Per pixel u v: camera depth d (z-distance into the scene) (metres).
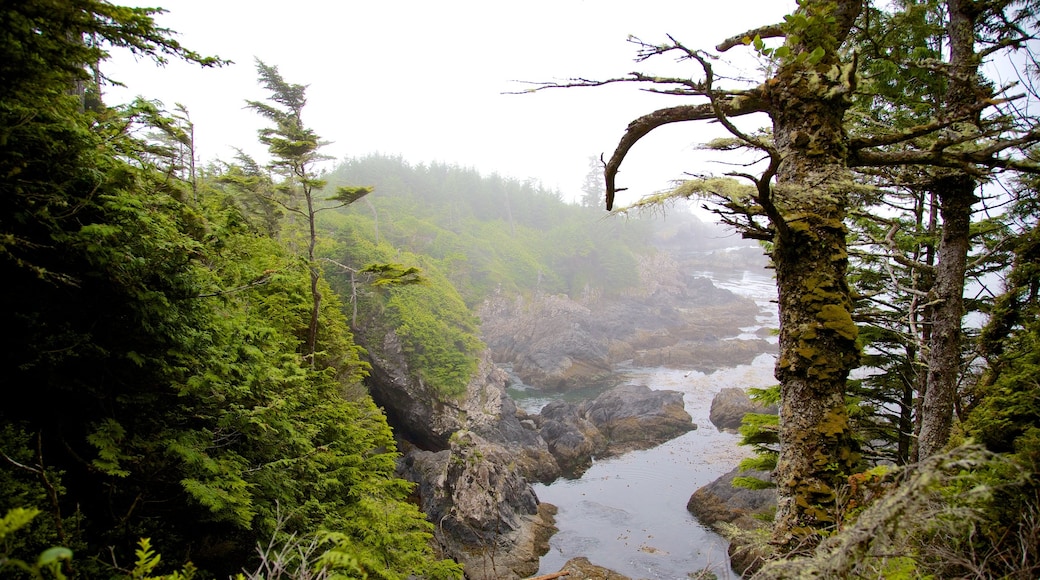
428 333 32.91
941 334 6.91
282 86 17.16
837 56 4.23
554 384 48.06
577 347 53.31
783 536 3.90
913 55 6.37
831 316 4.01
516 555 20.03
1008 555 3.21
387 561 10.14
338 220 46.12
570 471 29.36
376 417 15.96
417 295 35.66
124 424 6.36
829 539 2.78
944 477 2.35
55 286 5.16
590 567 19.14
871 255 7.53
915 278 9.00
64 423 5.98
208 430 7.56
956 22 6.15
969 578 3.12
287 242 26.89
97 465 5.26
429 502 21.47
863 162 4.51
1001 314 9.37
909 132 4.19
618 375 50.47
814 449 3.93
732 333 62.16
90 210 5.69
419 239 62.44
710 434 34.19
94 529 5.86
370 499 11.18
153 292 6.02
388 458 13.76
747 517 21.22
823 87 4.15
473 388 32.34
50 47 3.79
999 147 4.00
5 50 3.60
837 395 4.01
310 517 9.34
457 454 23.86
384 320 32.41
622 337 60.09
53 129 4.94
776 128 4.56
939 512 2.52
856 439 3.97
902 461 10.74
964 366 9.65
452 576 12.00
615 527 22.78
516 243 73.75
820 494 3.79
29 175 4.97
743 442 10.40
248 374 7.95
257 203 21.45
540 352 52.84
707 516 22.78
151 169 7.67
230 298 9.09
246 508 7.02
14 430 4.95
